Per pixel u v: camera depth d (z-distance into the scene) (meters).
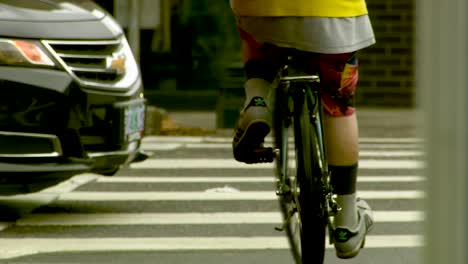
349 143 10.98
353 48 10.31
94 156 16.56
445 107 3.72
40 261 13.42
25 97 15.86
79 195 20.48
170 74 54.78
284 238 15.62
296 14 10.09
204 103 54.38
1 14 16.12
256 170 25.41
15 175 15.86
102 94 16.64
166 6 54.88
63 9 16.91
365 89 55.88
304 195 10.26
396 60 55.78
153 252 14.30
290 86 10.73
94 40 16.77
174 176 24.02
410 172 25.44
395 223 17.36
